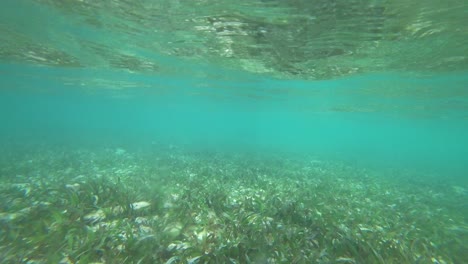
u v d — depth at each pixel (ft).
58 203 22.97
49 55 53.83
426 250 18.84
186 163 54.70
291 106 120.98
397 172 75.56
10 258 15.43
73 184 29.86
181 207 23.75
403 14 25.31
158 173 42.47
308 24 29.19
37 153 60.08
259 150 106.83
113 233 18.15
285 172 53.57
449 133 197.77
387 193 42.98
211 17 29.94
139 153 68.95
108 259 15.31
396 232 22.50
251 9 26.61
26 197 25.35
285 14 26.99
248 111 179.73
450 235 23.86
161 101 155.53
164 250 16.58
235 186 36.99
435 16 25.25
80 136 119.34
